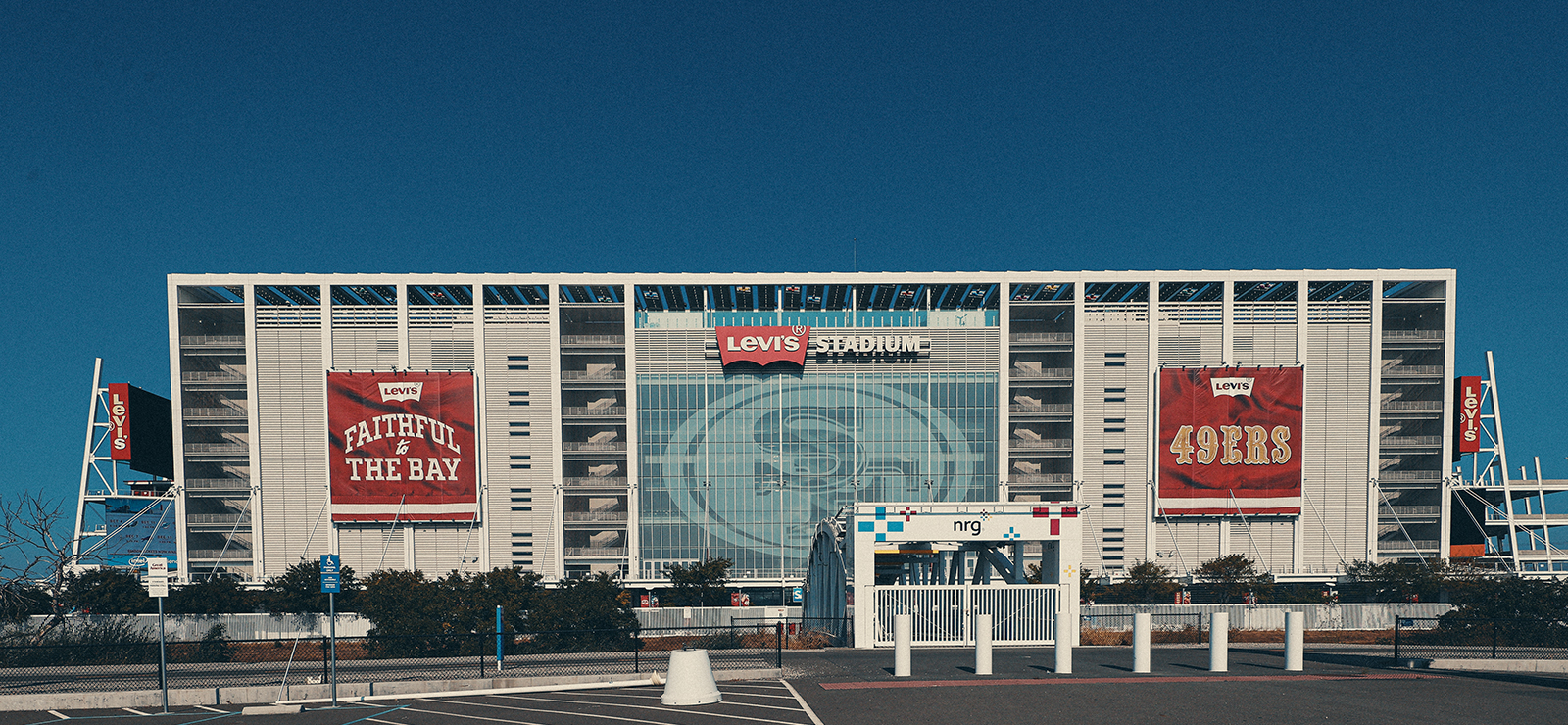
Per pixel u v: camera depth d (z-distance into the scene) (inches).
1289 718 617.9
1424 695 710.5
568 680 868.6
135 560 2620.6
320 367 3287.4
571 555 3319.4
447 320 3312.0
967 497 3331.7
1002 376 3339.1
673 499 3344.0
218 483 3289.9
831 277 3334.2
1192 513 3280.0
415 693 827.4
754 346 3336.6
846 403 3371.1
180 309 3267.7
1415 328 3452.3
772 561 3326.8
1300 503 3245.6
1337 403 3307.1
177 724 704.4
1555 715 626.5
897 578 1878.7
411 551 3272.6
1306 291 3304.6
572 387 3356.3
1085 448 3353.8
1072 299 3476.9
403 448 3243.1
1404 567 2721.5
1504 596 1712.6
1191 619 1982.0
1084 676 834.2
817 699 719.1
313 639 1519.4
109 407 3316.9
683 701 717.3
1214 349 3341.5
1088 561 3314.5
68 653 1160.8
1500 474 3469.5
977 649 856.9
